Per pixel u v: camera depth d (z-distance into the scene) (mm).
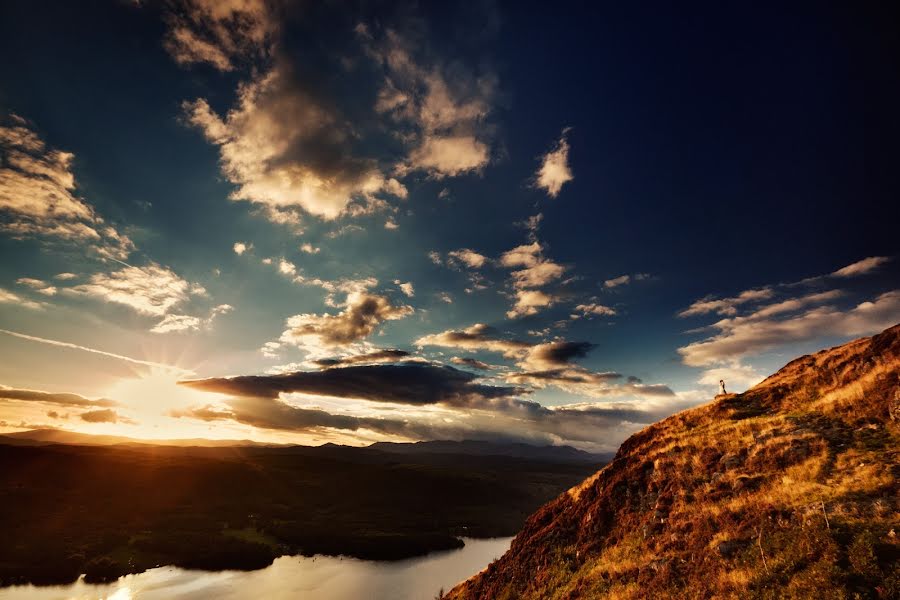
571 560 25875
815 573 14086
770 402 30891
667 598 17609
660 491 25750
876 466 18219
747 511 19609
